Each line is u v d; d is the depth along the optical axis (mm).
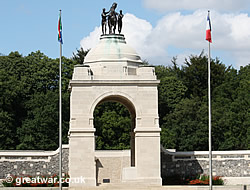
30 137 94438
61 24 62562
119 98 69562
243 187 62469
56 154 72375
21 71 104875
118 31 68375
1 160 70562
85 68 64625
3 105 96500
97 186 62625
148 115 64438
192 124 100562
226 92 109312
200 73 118188
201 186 62156
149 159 63969
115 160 76125
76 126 63844
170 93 116000
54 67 106312
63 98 100312
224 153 70625
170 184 67312
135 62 66500
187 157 71062
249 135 95125
